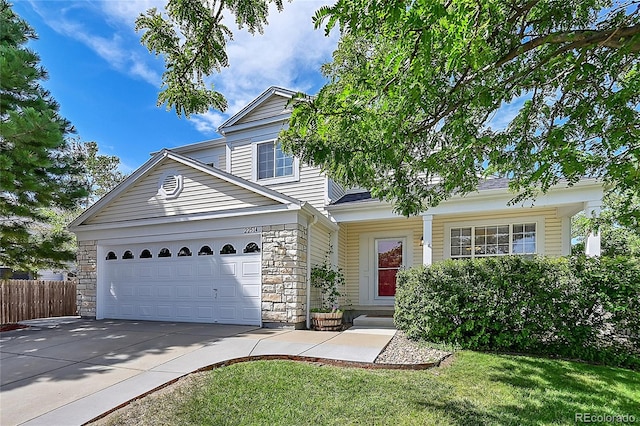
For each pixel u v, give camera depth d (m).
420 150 4.90
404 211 5.28
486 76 3.51
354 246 11.62
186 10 3.78
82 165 10.80
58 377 4.73
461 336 6.40
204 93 4.48
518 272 6.20
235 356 5.51
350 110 3.09
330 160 3.57
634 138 3.31
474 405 3.88
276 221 8.60
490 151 4.61
